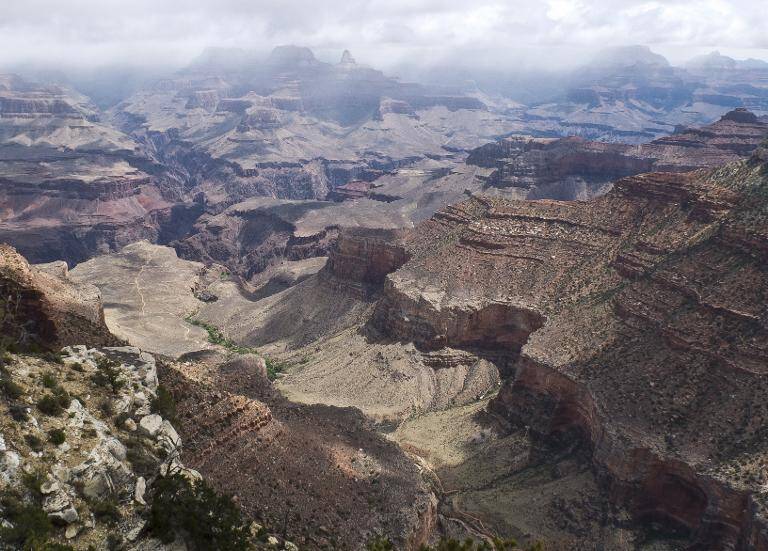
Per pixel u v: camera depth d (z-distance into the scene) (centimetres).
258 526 5494
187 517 4325
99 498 4038
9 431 3959
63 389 4625
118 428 4750
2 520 3462
